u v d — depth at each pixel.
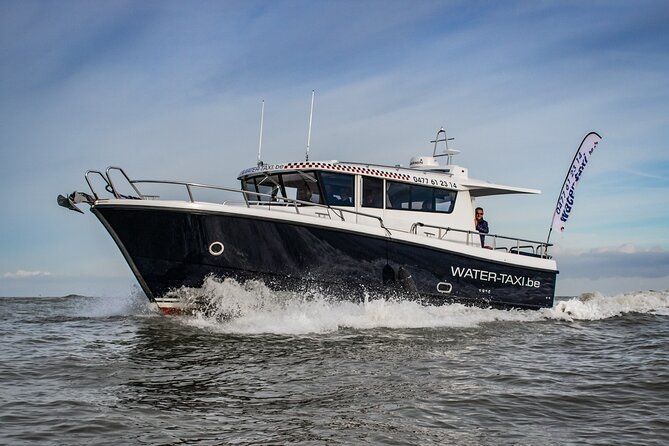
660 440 5.05
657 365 8.12
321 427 5.27
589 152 14.47
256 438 4.96
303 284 10.77
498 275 12.64
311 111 12.38
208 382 6.73
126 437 4.91
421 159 13.58
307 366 7.60
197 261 10.18
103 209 9.86
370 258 11.20
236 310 10.52
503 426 5.40
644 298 17.70
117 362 7.67
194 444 4.80
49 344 8.86
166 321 10.64
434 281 11.85
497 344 9.68
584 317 13.60
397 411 5.77
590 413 5.85
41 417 5.36
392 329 10.53
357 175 11.77
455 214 12.79
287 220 10.48
